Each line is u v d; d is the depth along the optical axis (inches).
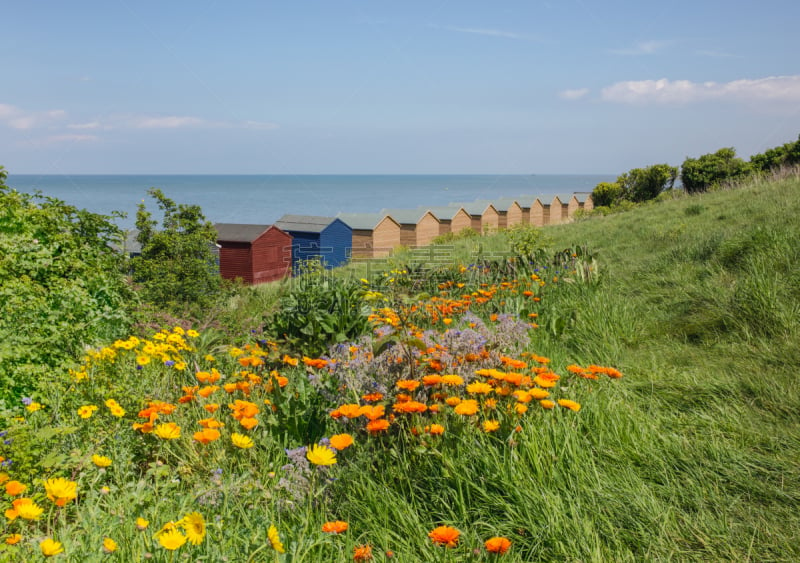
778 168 1195.9
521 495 106.2
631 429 135.6
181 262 692.1
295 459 118.3
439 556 93.8
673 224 565.9
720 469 117.3
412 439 124.6
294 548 86.1
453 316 275.1
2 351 187.0
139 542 84.6
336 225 1731.1
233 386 142.4
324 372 159.5
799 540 93.1
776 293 228.4
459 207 1966.0
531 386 141.6
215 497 107.0
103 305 289.0
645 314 269.4
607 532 99.0
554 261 398.9
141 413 125.6
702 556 92.4
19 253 260.2
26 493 116.0
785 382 161.3
